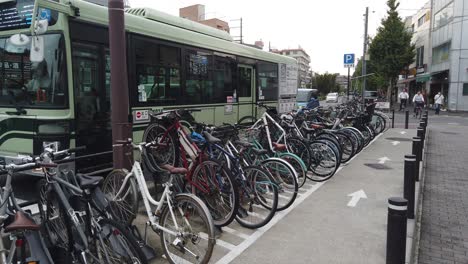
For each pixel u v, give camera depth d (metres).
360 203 5.99
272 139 7.11
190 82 8.48
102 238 3.22
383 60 38.41
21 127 5.69
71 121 5.57
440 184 7.73
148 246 4.06
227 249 4.28
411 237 4.61
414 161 5.20
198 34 8.84
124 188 4.46
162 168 4.20
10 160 5.72
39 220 4.05
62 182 3.35
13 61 5.83
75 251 3.36
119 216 4.35
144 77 7.02
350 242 4.49
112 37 4.89
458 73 30.38
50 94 5.55
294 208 5.70
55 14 5.50
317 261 4.01
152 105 7.23
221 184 4.64
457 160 10.26
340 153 7.56
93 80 6.02
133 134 6.73
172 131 5.32
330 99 37.25
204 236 3.75
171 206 3.70
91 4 6.00
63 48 5.51
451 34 31.02
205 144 5.02
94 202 3.38
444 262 4.34
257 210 5.23
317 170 7.39
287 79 14.83
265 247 4.34
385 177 7.76
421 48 43.81
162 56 7.53
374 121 14.23
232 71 10.44
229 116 10.34
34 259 3.03
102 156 6.19
